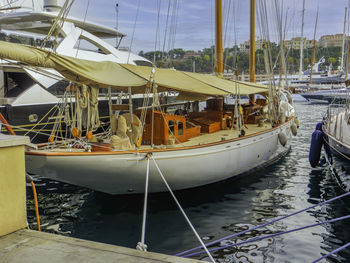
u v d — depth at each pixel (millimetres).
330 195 8438
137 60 17281
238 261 5355
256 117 12531
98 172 6621
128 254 2988
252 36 16047
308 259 5395
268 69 11500
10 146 3445
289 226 6648
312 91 52312
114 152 6613
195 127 9570
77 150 7133
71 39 13727
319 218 7023
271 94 11398
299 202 7969
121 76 6801
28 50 5141
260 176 10148
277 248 5766
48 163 6145
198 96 10234
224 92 8484
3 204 3402
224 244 5934
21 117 11242
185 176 7715
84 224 6789
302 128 22234
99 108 14766
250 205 7766
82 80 6645
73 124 7254
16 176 3525
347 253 5574
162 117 7809
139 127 7371
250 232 6402
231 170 8930
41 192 8727
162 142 7879
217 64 11656
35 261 2867
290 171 10742
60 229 6582
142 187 7453
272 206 7715
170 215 7176
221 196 8344
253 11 15953
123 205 7699
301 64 60125
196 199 8109
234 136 9625
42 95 11984
